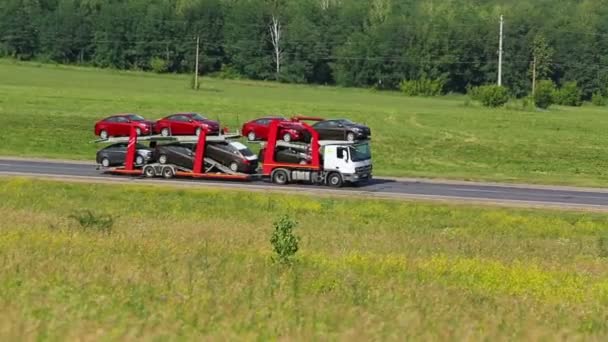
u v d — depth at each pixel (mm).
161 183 57625
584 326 20734
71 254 27203
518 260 32406
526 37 193625
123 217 43281
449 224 46500
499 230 45188
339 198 52875
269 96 144375
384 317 20281
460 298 23125
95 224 37469
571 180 66750
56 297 21062
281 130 59594
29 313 19375
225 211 48406
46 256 26531
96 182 56938
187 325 19016
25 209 45344
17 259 25547
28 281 22703
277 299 21656
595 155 89688
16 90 122375
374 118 111938
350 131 68750
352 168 58156
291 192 55188
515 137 100438
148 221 41719
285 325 19141
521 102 159000
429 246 36375
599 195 58438
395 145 90750
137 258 27156
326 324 19469
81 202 49906
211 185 57219
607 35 194625
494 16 198125
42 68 183875
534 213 49719
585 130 109875
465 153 88000
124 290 22109
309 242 35469
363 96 163250
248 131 74312
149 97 124125
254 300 21469
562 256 35406
